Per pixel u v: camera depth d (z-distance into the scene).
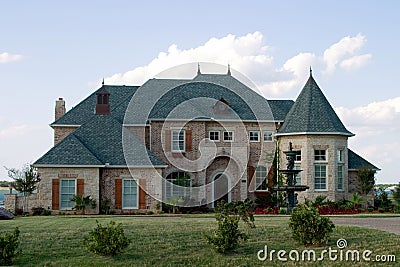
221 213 19.42
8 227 22.86
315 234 18.20
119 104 41.00
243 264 16.28
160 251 17.58
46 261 16.47
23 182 33.78
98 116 38.03
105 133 36.84
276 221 25.00
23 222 25.56
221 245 17.42
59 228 22.23
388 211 35.81
